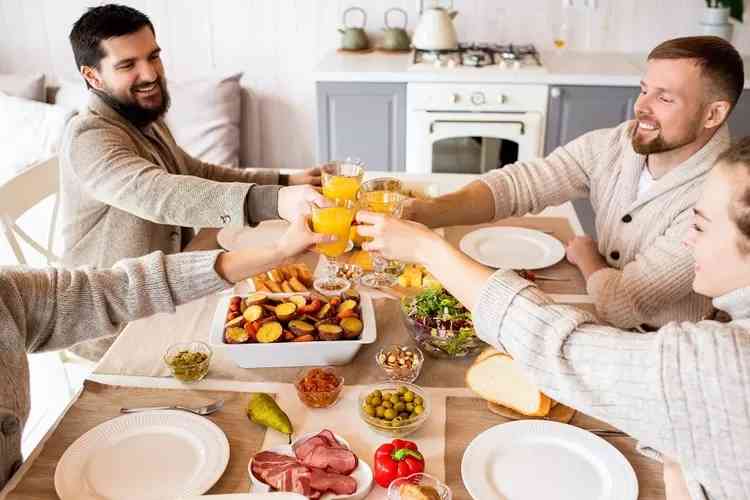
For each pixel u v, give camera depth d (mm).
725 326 827
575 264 1704
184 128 3438
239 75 3516
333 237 1320
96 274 1261
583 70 3109
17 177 1897
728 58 1447
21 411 1173
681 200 1547
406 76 3078
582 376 887
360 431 1142
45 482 1047
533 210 1847
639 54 3475
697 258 912
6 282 1187
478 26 3529
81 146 1704
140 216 1671
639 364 839
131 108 1834
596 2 3438
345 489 995
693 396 796
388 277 1601
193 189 1609
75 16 3627
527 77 3031
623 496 1004
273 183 2008
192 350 1306
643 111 1523
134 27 1764
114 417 1171
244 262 1303
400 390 1170
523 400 1175
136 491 1021
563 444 1103
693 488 856
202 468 1053
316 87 3143
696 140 1535
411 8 3520
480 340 1296
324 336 1275
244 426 1156
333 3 3529
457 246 1763
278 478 1006
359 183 1632
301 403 1206
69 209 1829
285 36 3609
